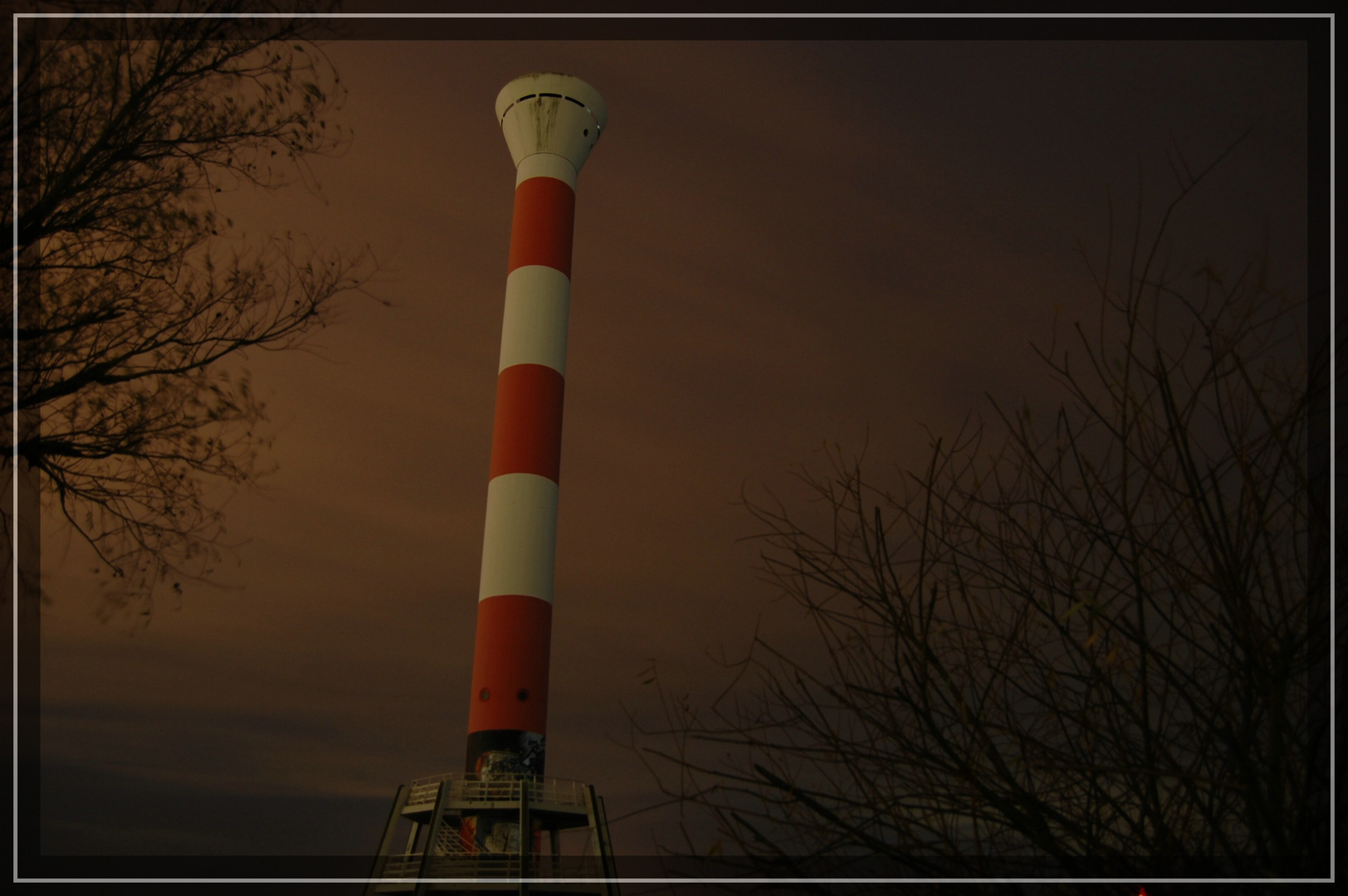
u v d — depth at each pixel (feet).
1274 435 13.84
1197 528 14.33
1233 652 13.79
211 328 46.85
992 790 14.37
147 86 45.50
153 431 45.01
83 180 44.37
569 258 154.30
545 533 134.21
